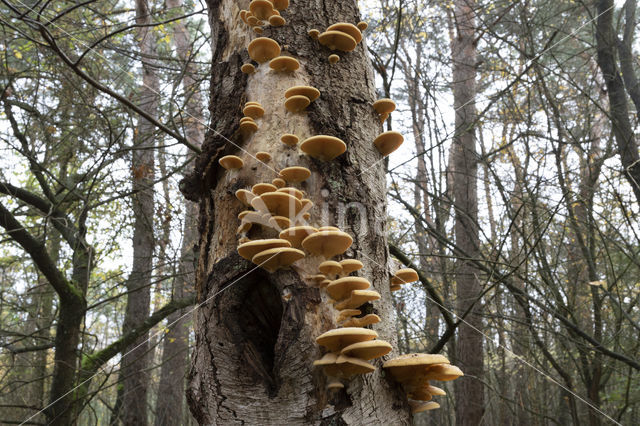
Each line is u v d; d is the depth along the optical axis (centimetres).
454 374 313
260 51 358
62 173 1212
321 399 267
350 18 396
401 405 298
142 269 1355
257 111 342
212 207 348
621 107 1016
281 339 277
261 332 304
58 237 1338
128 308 1418
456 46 1490
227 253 311
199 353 298
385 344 267
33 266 1530
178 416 1709
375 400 283
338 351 274
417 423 2336
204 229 347
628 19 1080
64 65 981
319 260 299
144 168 1033
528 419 1469
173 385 1720
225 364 283
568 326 822
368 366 264
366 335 265
